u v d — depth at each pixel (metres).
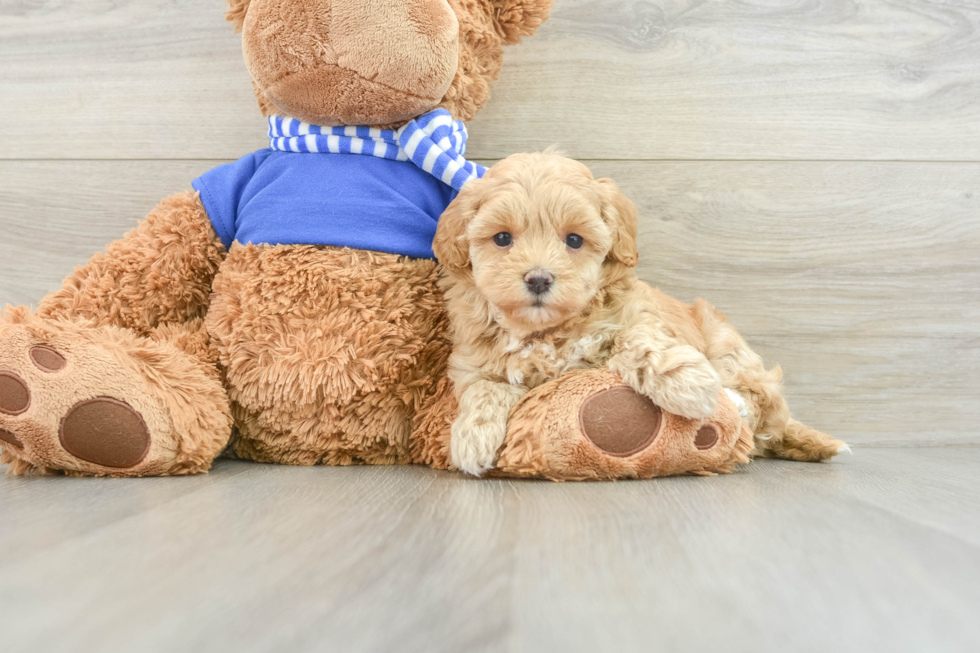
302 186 1.55
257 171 1.64
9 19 2.02
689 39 1.97
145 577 0.71
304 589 0.68
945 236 2.00
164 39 2.01
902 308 2.01
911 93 1.98
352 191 1.53
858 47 1.97
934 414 2.02
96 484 1.25
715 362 1.63
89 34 2.01
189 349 1.51
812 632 0.59
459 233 1.41
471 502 1.09
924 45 1.97
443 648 0.55
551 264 1.28
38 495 1.14
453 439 1.35
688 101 1.98
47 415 1.27
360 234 1.50
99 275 1.56
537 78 1.98
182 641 0.56
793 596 0.67
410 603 0.65
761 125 1.99
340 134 1.58
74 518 0.96
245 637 0.57
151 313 1.58
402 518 0.97
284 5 1.41
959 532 0.91
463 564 0.76
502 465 1.31
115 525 0.93
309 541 0.85
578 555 0.80
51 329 1.32
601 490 1.20
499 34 1.73
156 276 1.57
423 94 1.48
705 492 1.18
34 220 2.06
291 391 1.46
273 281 1.48
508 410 1.37
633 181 2.00
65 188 2.04
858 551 0.82
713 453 1.35
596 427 1.28
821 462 1.67
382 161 1.58
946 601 0.67
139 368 1.34
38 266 2.06
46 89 2.03
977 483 1.32
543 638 0.57
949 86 1.98
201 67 2.01
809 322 2.02
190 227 1.61
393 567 0.75
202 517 0.97
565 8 1.96
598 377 1.33
